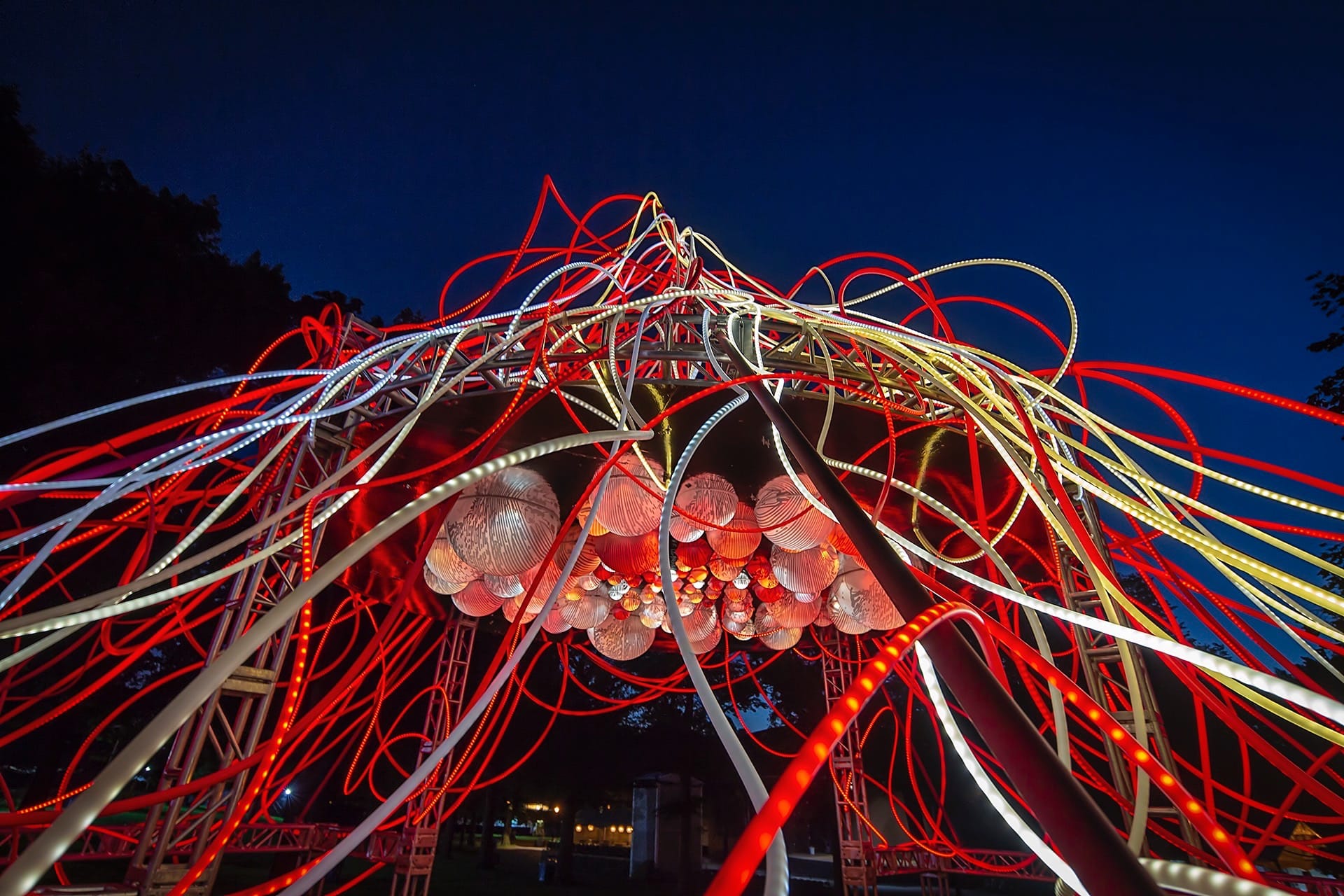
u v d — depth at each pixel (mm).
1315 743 15148
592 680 26484
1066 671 14602
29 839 8227
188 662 19656
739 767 2109
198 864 4176
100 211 16406
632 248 7867
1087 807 1514
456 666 13414
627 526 7730
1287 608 4855
